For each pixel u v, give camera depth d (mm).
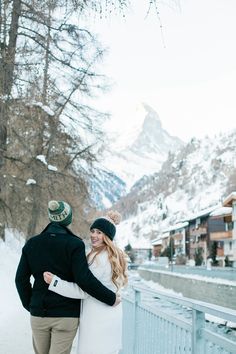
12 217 19844
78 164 22500
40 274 3273
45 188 20031
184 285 42125
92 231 3537
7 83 13328
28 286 3398
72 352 6746
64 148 21875
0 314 10680
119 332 3383
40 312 3225
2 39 12633
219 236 56969
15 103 14984
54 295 3232
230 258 54031
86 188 22516
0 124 14648
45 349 3328
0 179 17172
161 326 4672
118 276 3428
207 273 38031
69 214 3428
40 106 17109
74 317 3268
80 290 3250
